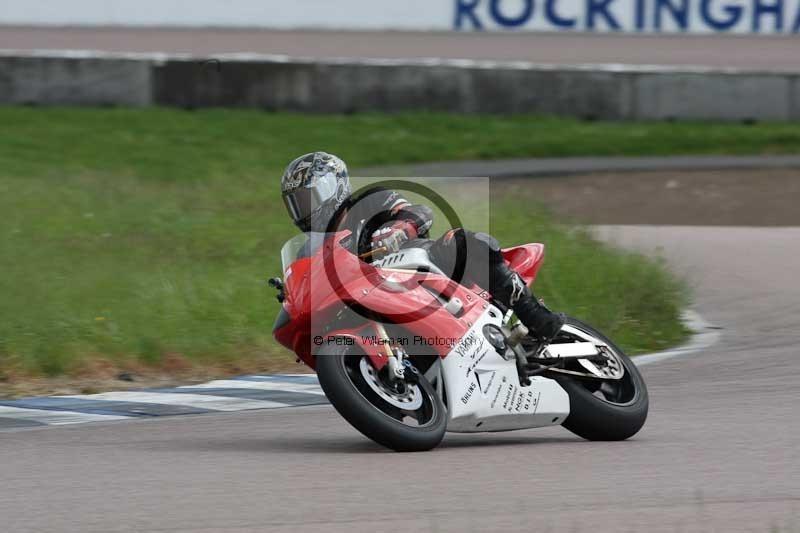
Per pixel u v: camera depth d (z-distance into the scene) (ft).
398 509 54.08
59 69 299.99
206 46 348.79
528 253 74.02
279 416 82.84
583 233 154.40
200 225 167.53
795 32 363.97
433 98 311.68
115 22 370.73
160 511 54.03
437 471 62.28
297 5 372.17
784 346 110.32
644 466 63.93
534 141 292.40
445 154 280.51
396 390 66.74
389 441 65.51
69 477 61.82
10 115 285.43
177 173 241.55
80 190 197.36
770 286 140.46
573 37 363.97
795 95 316.19
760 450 67.97
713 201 222.07
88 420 81.76
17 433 76.13
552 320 70.64
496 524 51.44
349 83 309.01
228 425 79.20
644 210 211.61
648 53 348.79
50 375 97.55
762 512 53.52
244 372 102.53
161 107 302.86
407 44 355.97
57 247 144.66
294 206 66.54
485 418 68.85
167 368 101.24
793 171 260.83
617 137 298.35
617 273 131.95
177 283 124.26
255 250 150.61
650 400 87.40
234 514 53.36
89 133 272.31
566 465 64.23
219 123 290.15
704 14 364.38
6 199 180.24
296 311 65.57
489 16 368.48
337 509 54.08
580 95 314.35
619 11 365.20
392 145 283.18
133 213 175.11
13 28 367.25
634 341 114.62
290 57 338.34
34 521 52.49
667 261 147.54
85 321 107.76
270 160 261.24
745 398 86.84
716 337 116.47
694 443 70.74
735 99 315.78
